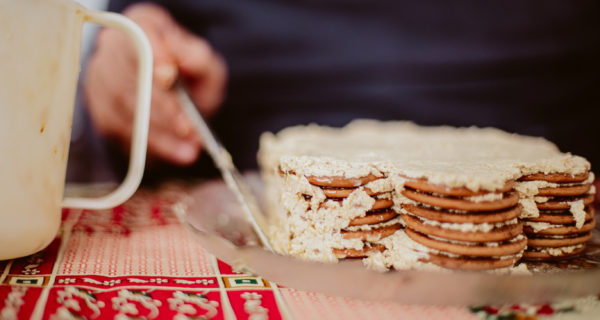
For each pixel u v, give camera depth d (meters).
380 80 1.06
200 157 0.92
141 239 0.54
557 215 0.52
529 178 0.52
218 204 0.63
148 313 0.44
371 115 1.07
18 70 0.44
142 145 0.51
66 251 0.51
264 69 1.02
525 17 1.08
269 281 0.48
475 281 0.45
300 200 0.52
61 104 0.47
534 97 1.07
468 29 1.10
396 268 0.49
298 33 1.03
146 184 0.79
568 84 1.07
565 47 1.07
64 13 0.46
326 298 0.46
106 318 0.43
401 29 1.10
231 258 0.49
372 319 0.44
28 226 0.46
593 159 1.02
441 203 0.48
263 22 1.01
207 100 0.96
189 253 0.52
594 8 1.07
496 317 0.44
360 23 1.05
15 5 0.43
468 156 0.57
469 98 1.07
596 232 0.57
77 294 0.45
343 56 1.05
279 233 0.54
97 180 0.93
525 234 0.52
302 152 0.58
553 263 0.51
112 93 0.90
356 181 0.50
